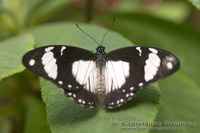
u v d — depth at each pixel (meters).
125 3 0.52
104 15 0.46
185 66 0.43
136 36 0.45
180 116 0.40
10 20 0.44
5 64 0.36
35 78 0.44
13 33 0.45
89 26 0.41
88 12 0.46
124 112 0.35
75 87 0.36
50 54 0.36
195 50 0.43
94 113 0.35
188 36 0.44
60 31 0.40
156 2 0.51
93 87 0.36
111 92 0.36
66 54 0.36
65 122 0.35
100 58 0.37
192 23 0.51
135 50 0.36
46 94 0.36
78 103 0.35
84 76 0.36
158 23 0.45
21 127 0.44
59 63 0.36
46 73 0.35
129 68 0.36
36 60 0.35
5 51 0.37
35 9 0.44
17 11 0.44
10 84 0.43
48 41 0.39
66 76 0.36
